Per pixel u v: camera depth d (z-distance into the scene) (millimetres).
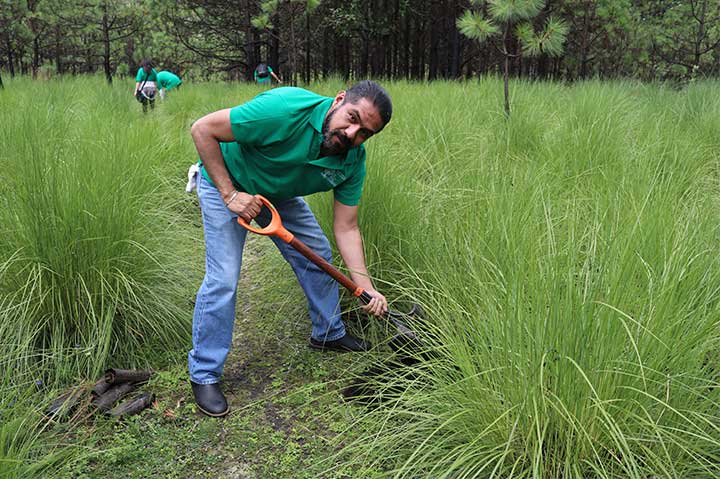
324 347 3523
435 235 3672
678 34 16375
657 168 4090
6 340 3119
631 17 16141
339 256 3770
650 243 2785
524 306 2307
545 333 2193
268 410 2979
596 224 2678
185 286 4012
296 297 3924
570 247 2498
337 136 2666
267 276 4289
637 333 2211
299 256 3244
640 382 2229
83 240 3295
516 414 2281
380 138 4867
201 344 2941
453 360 2600
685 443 2244
